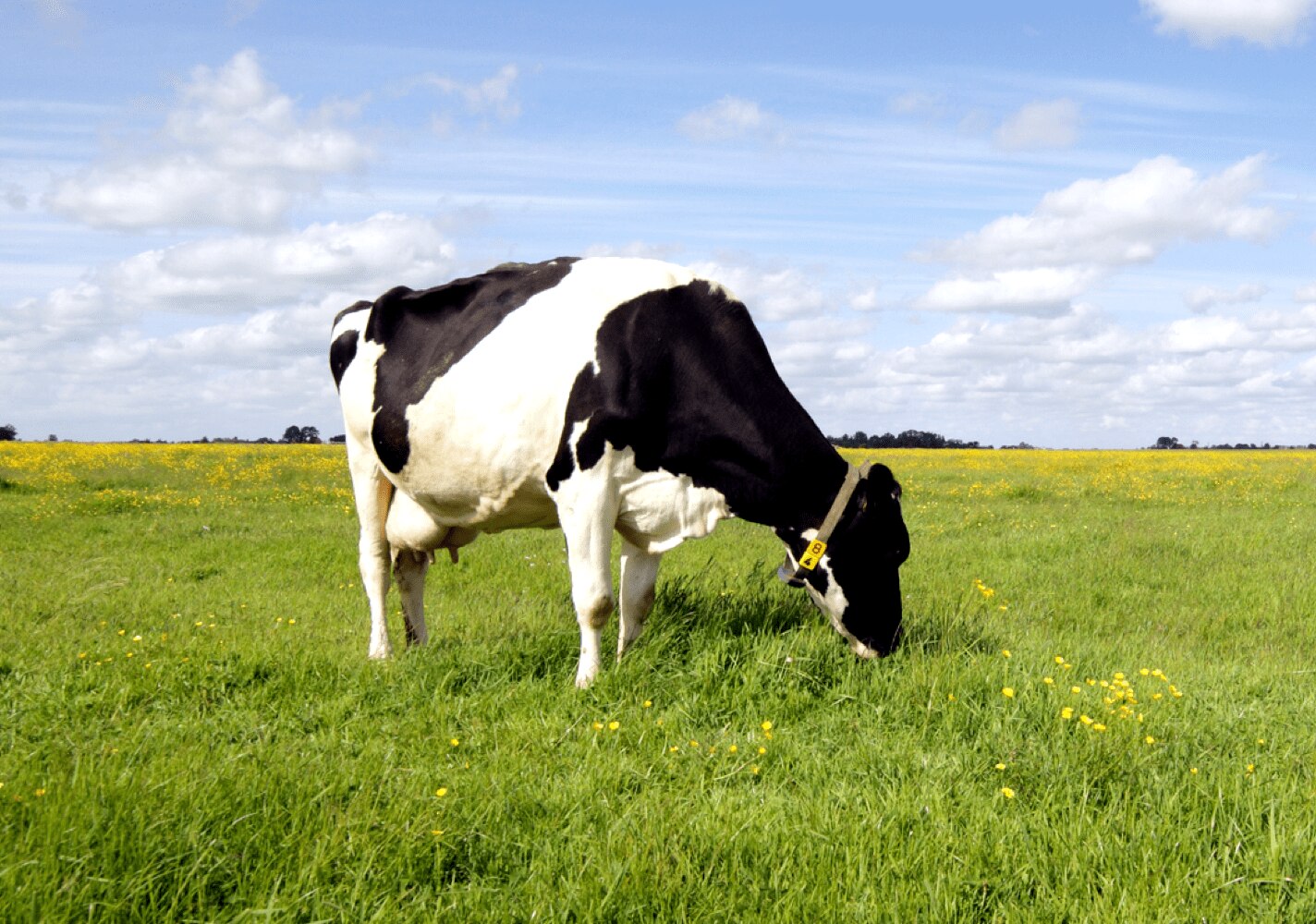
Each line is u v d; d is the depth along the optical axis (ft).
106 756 11.41
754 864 9.52
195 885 8.61
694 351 15.76
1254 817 10.31
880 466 16.21
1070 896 9.02
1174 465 101.45
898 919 8.54
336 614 22.71
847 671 15.65
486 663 16.22
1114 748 11.91
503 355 16.28
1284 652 20.25
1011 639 18.86
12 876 8.22
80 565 29.45
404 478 18.02
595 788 11.33
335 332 19.90
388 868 9.18
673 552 32.27
